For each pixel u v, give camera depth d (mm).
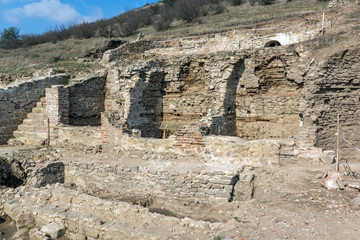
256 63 13391
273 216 5625
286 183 7355
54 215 6621
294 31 18906
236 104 14164
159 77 15227
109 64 19156
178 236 5340
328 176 7250
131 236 5578
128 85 14516
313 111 10742
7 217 7559
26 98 14656
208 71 14156
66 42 36781
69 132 11969
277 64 13078
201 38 24078
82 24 42469
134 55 20797
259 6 34625
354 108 10617
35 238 6266
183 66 14805
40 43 41688
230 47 20891
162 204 8125
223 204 7223
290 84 12906
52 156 11016
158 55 20578
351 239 4637
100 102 16391
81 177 10078
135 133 10852
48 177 10047
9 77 18141
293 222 5312
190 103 14609
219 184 7730
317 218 5406
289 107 12844
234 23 27203
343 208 5711
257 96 13578
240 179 7820
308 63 11531
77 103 14852
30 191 8195
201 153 9031
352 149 10562
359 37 11141
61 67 18938
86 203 6918
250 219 5621
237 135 14234
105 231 5898
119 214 6348
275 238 4812
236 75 13953
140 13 44062
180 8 38688
